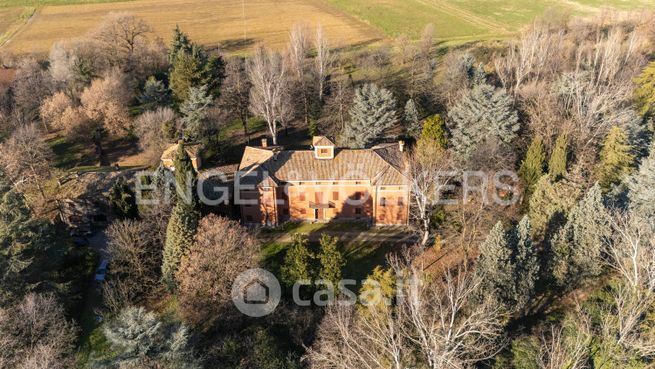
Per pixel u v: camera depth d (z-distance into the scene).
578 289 56.72
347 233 73.25
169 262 58.59
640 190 61.78
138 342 42.66
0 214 55.00
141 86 122.06
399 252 68.19
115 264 60.81
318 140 74.56
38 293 55.72
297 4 190.75
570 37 132.12
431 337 36.81
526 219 52.16
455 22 166.38
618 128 72.38
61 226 74.75
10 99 109.38
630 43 110.56
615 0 185.00
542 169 71.50
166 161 81.12
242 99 105.75
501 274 50.62
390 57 132.88
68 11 184.25
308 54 136.50
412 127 96.81
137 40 135.12
